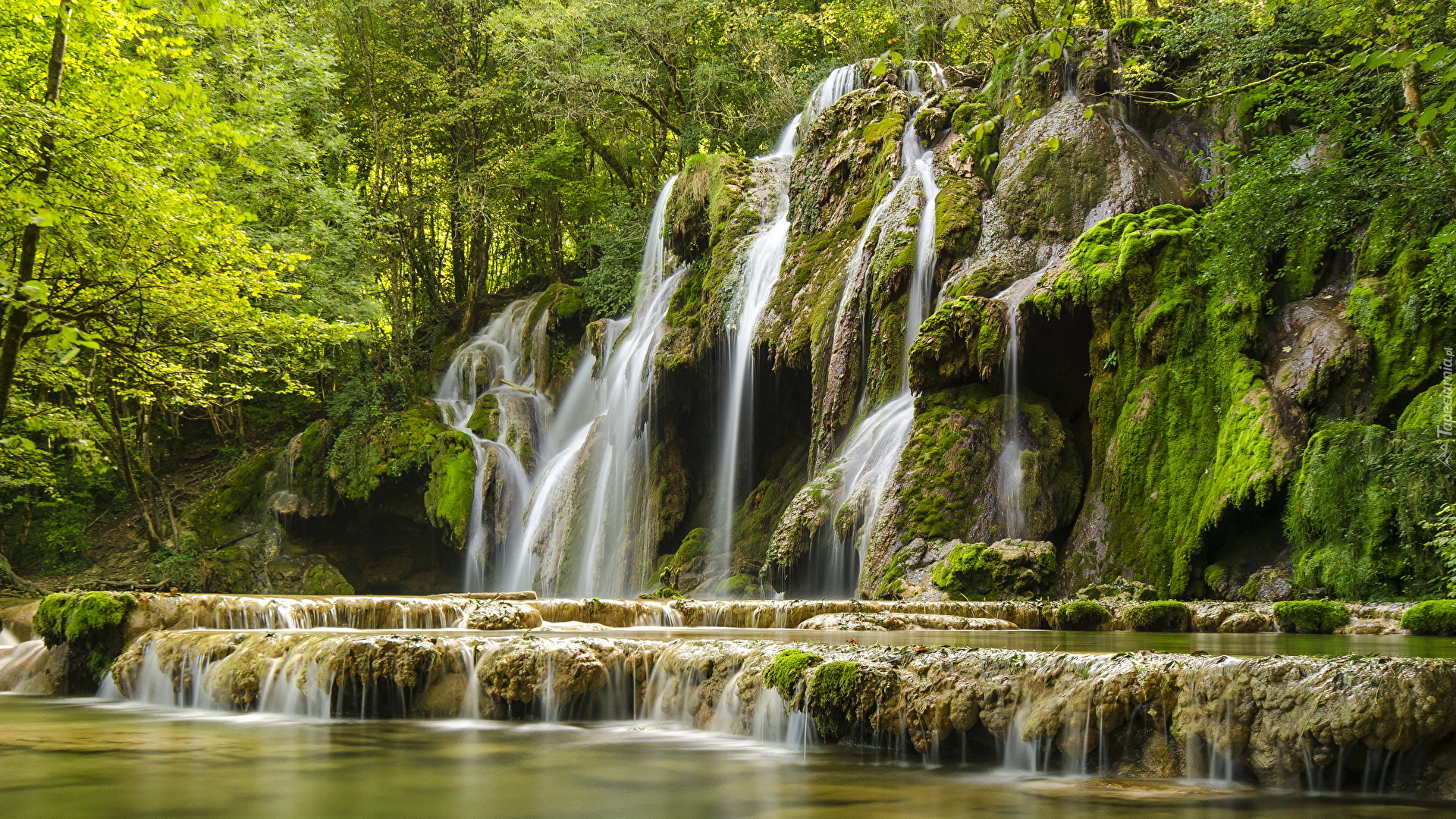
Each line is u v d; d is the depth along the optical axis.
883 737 4.56
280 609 8.98
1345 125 13.54
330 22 35.03
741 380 21.25
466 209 35.84
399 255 36.06
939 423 15.05
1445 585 10.24
